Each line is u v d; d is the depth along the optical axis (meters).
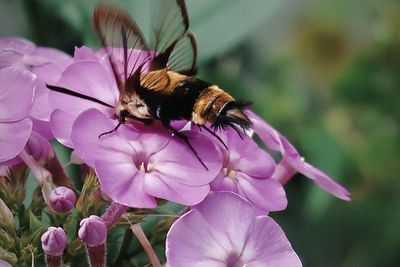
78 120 0.33
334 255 0.52
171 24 0.34
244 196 0.34
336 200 0.52
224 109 0.33
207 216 0.33
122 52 0.34
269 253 0.33
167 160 0.34
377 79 0.53
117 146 0.34
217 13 0.43
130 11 0.41
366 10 0.55
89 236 0.33
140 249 0.35
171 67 0.34
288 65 0.55
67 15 0.42
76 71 0.34
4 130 0.34
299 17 0.58
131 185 0.33
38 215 0.35
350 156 0.51
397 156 0.52
